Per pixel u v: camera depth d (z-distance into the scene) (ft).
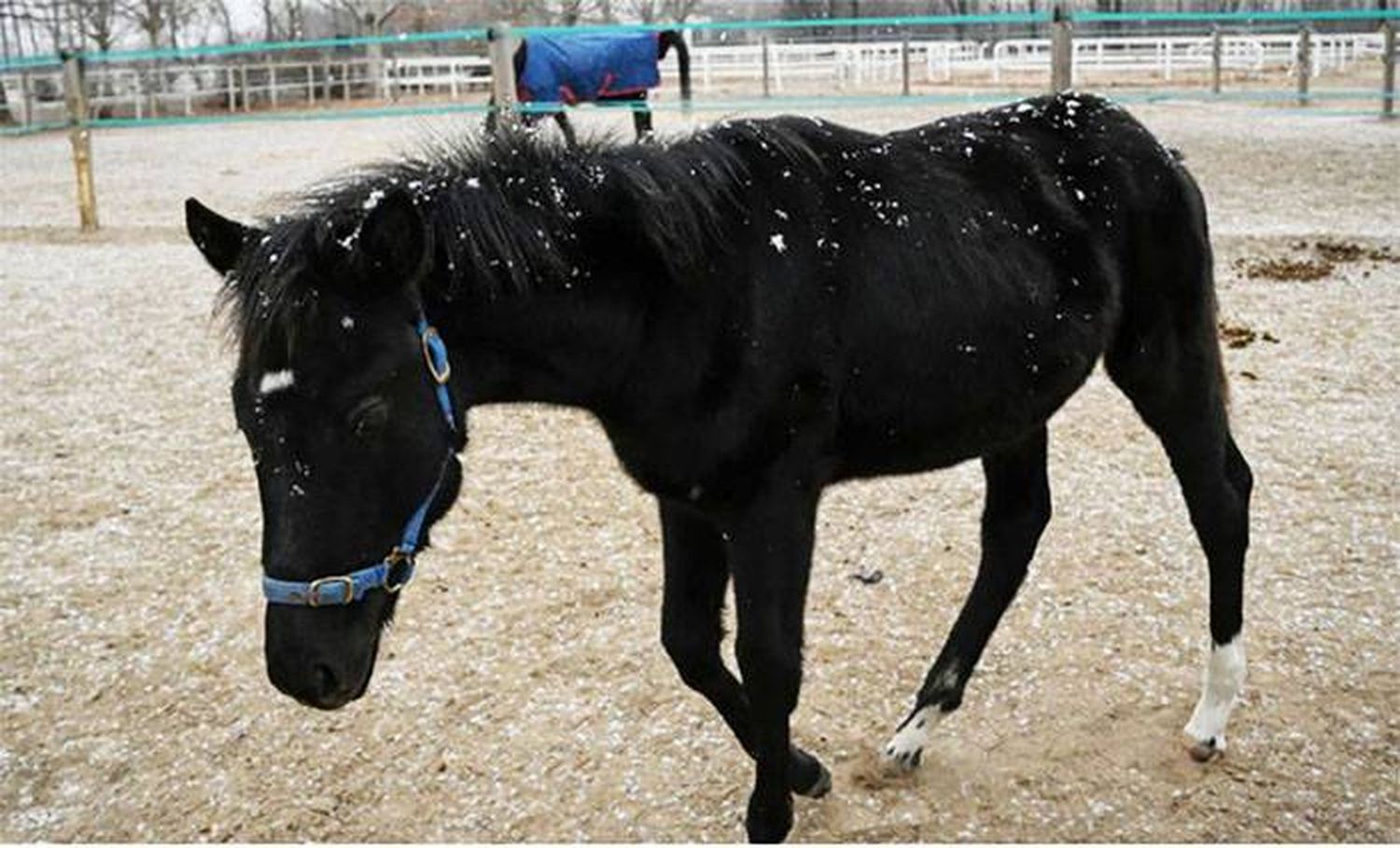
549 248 7.35
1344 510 14.14
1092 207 9.45
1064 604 12.41
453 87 73.10
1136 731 10.28
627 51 31.86
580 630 12.35
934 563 13.50
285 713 11.11
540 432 18.12
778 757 8.27
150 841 9.48
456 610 12.82
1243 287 24.25
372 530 6.66
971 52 79.46
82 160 35.50
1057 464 16.07
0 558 14.33
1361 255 26.53
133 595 13.39
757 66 75.25
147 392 20.44
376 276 6.50
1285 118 52.80
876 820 9.35
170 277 29.22
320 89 89.45
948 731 10.43
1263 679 10.85
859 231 8.35
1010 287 8.76
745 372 7.70
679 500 8.15
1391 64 50.75
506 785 10.00
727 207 7.91
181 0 123.65
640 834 9.35
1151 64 72.18
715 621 8.82
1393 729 10.09
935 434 8.84
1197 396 10.15
